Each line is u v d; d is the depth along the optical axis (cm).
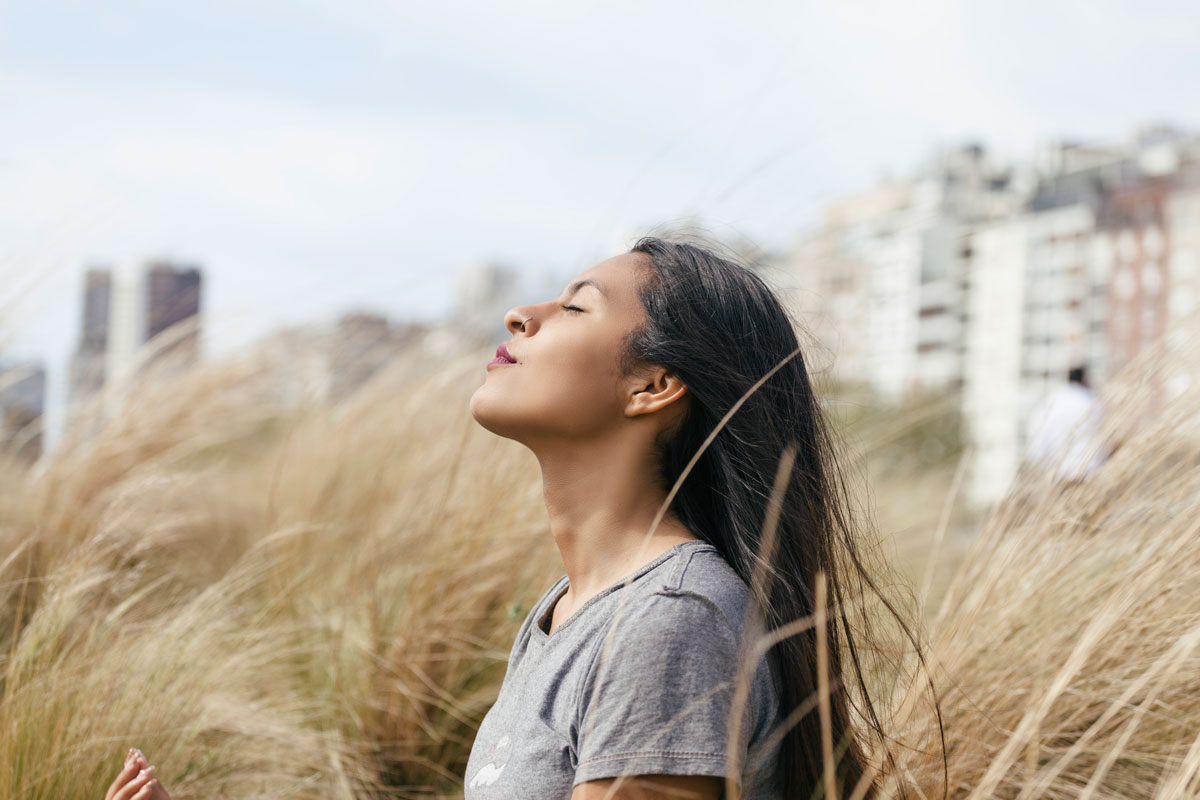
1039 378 3688
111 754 209
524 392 140
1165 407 214
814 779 136
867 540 182
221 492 433
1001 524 221
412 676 264
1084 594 202
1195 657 189
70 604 235
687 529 143
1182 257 3697
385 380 486
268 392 518
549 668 131
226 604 281
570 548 145
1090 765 190
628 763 114
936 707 156
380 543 317
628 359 139
